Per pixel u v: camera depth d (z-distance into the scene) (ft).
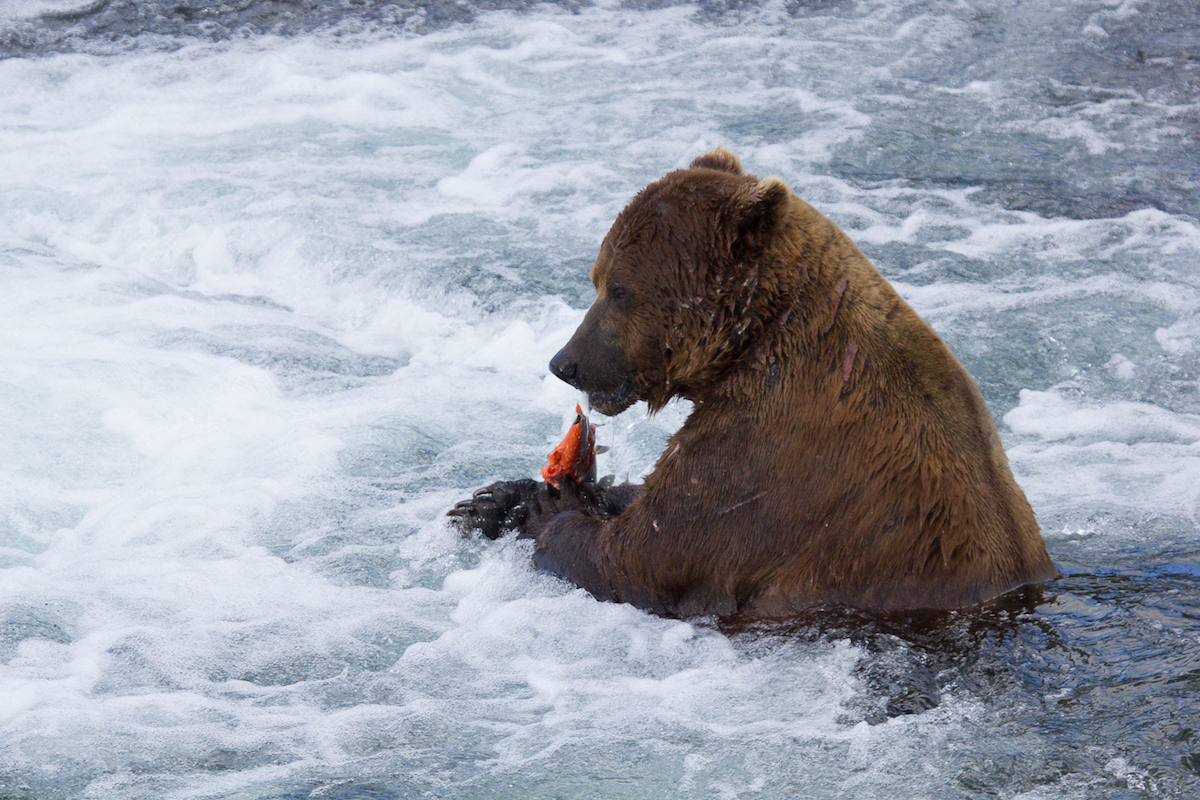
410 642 37.14
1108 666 32.30
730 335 36.04
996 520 35.70
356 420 55.01
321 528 45.80
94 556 43.11
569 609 38.42
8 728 31.24
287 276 73.67
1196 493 45.47
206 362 60.59
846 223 77.25
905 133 93.45
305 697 33.50
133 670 34.76
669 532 37.32
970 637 34.01
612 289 37.73
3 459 50.34
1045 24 118.93
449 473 50.19
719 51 113.80
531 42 116.67
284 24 121.60
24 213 83.30
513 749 30.37
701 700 32.60
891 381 35.09
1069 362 59.88
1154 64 107.86
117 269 74.28
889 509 34.91
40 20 120.98
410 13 124.57
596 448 44.42
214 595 40.11
